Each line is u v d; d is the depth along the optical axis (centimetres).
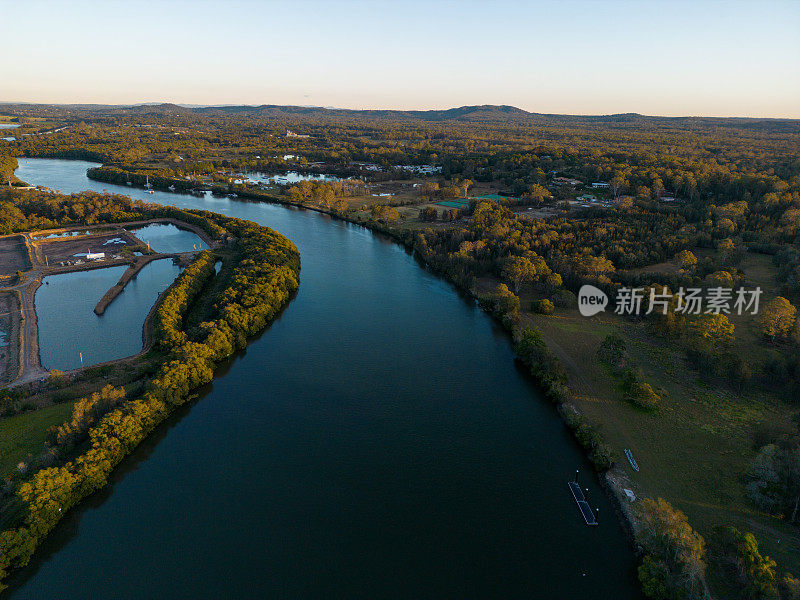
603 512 9825
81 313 18488
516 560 8812
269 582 8344
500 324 18488
